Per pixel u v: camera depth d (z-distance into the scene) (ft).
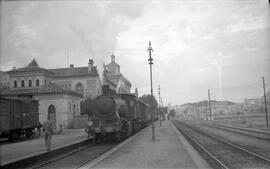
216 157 50.44
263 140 77.05
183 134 100.48
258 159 47.09
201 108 469.98
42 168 42.19
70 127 146.10
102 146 69.72
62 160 49.16
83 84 192.03
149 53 86.07
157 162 44.52
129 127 82.79
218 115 345.10
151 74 86.17
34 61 172.35
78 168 40.91
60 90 144.25
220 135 98.63
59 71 197.88
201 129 134.82
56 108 143.13
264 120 195.62
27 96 106.63
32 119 98.99
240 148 58.95
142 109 132.57
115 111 74.23
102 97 75.36
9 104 83.30
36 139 91.20
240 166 41.73
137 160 46.65
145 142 74.02
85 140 73.56
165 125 180.14
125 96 91.40
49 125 54.80
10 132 84.74
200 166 41.06
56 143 70.28
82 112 161.68
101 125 74.49
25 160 45.16
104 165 42.93
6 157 48.67
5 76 188.24
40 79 166.61
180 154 52.60
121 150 59.57
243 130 119.96
